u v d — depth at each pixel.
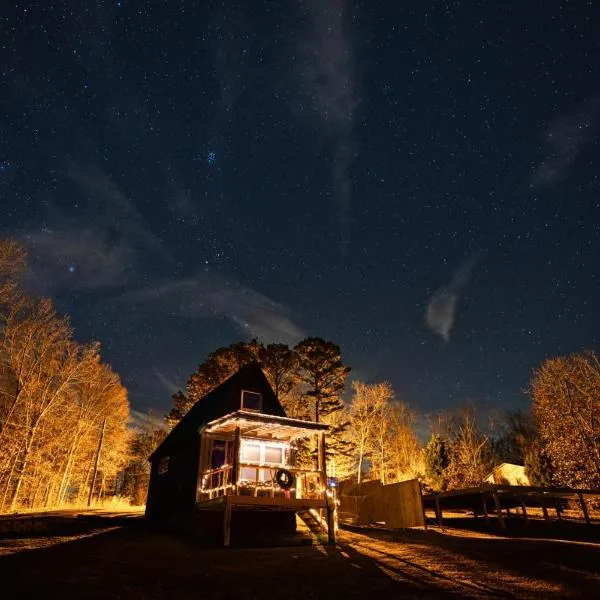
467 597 8.43
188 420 22.75
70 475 40.25
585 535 19.08
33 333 28.34
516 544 13.90
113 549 13.04
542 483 35.47
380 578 10.02
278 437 19.47
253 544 15.45
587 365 29.39
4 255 25.78
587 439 28.12
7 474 28.77
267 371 36.53
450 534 18.36
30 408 28.17
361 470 40.44
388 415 45.41
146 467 49.22
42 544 13.12
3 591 7.76
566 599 8.26
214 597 8.37
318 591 8.91
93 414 38.84
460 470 37.59
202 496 17.02
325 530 17.81
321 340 37.41
